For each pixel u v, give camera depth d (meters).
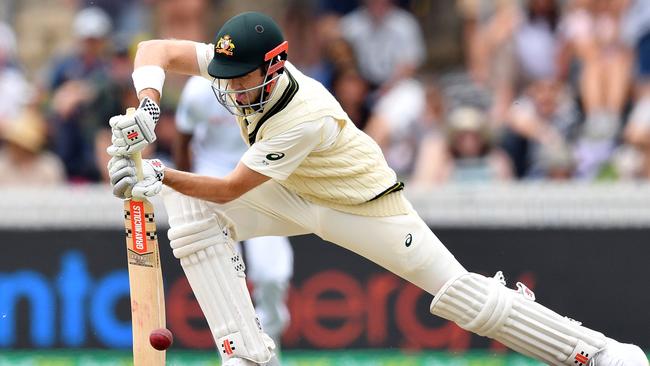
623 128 30.06
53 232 24.98
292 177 16.09
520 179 29.56
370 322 25.05
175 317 24.81
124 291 24.98
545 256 25.39
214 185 15.36
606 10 30.97
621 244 25.34
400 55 31.89
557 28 31.53
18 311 24.92
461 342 24.97
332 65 31.55
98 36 30.55
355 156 15.91
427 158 29.11
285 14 32.44
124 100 30.09
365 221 16.20
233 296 16.09
